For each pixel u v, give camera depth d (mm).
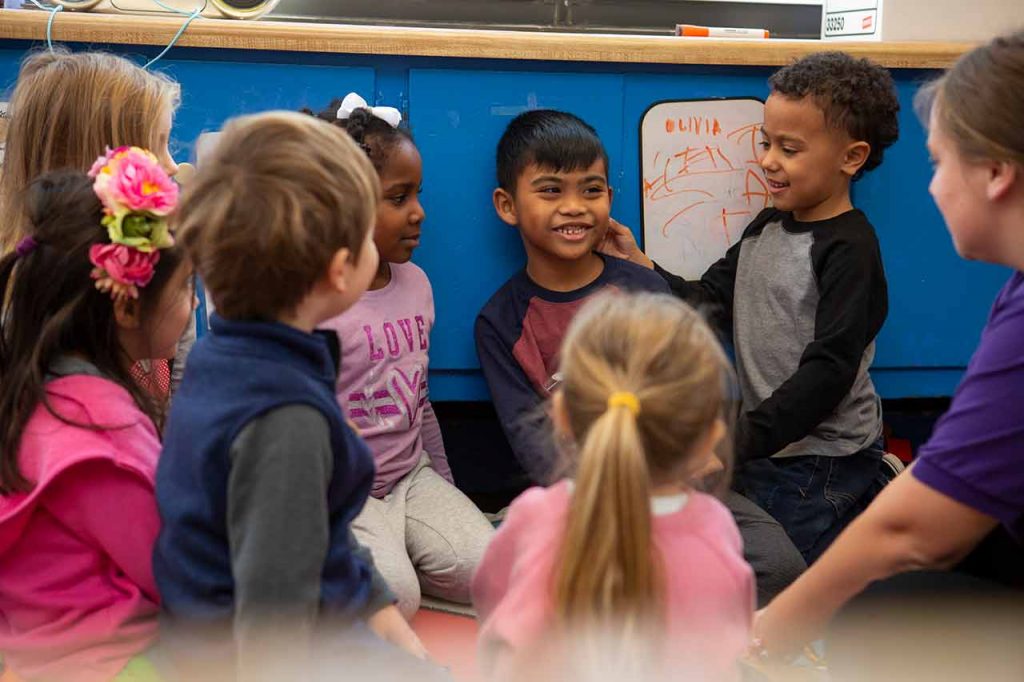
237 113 1552
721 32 1748
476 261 1648
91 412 1048
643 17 1964
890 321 1732
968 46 1660
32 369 1058
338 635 1014
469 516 1497
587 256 1623
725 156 1672
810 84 1531
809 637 1100
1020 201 967
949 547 1000
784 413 1524
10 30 1476
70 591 1048
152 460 1070
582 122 1573
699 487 1103
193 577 985
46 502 1039
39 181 1122
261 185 958
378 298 1548
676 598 892
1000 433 951
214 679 999
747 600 932
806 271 1589
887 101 1562
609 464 838
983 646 1089
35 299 1077
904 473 1030
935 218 1715
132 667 1038
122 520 1040
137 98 1357
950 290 1735
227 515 955
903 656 1103
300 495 929
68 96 1345
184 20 1524
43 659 1041
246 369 958
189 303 1148
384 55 1564
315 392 967
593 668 847
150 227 1069
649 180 1660
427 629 1407
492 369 1607
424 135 1601
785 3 1966
